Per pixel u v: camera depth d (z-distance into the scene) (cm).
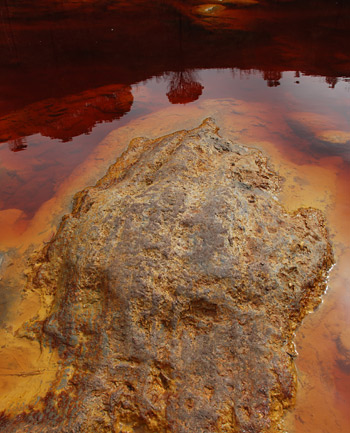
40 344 226
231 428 181
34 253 297
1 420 190
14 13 1134
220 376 193
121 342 205
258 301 221
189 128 440
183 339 205
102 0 1242
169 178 280
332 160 379
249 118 462
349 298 248
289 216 286
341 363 214
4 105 538
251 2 1107
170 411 183
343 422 189
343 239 288
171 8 1122
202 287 217
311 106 496
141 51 767
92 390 193
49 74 661
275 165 368
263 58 690
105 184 345
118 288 217
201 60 697
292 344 222
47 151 425
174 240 233
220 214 244
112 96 560
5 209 345
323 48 727
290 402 197
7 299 262
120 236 241
